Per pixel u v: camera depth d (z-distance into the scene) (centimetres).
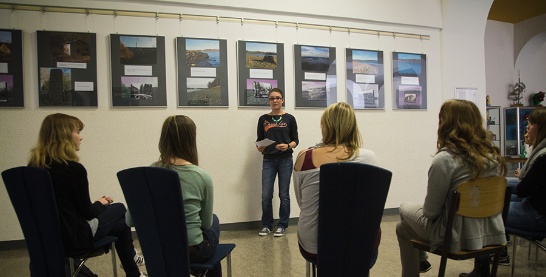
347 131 148
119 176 137
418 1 424
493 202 155
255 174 361
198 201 147
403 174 421
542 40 595
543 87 638
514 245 213
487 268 204
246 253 276
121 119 324
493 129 554
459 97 443
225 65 350
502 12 564
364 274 129
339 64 392
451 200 148
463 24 441
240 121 356
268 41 366
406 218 176
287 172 340
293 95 375
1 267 255
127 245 203
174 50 338
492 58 604
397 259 257
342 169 121
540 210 183
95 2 318
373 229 126
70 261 176
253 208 360
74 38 312
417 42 427
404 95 420
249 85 358
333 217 126
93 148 317
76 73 312
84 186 168
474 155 150
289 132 346
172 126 151
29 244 161
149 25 331
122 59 322
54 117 175
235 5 352
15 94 299
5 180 158
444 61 436
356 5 395
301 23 377
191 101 340
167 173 126
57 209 154
